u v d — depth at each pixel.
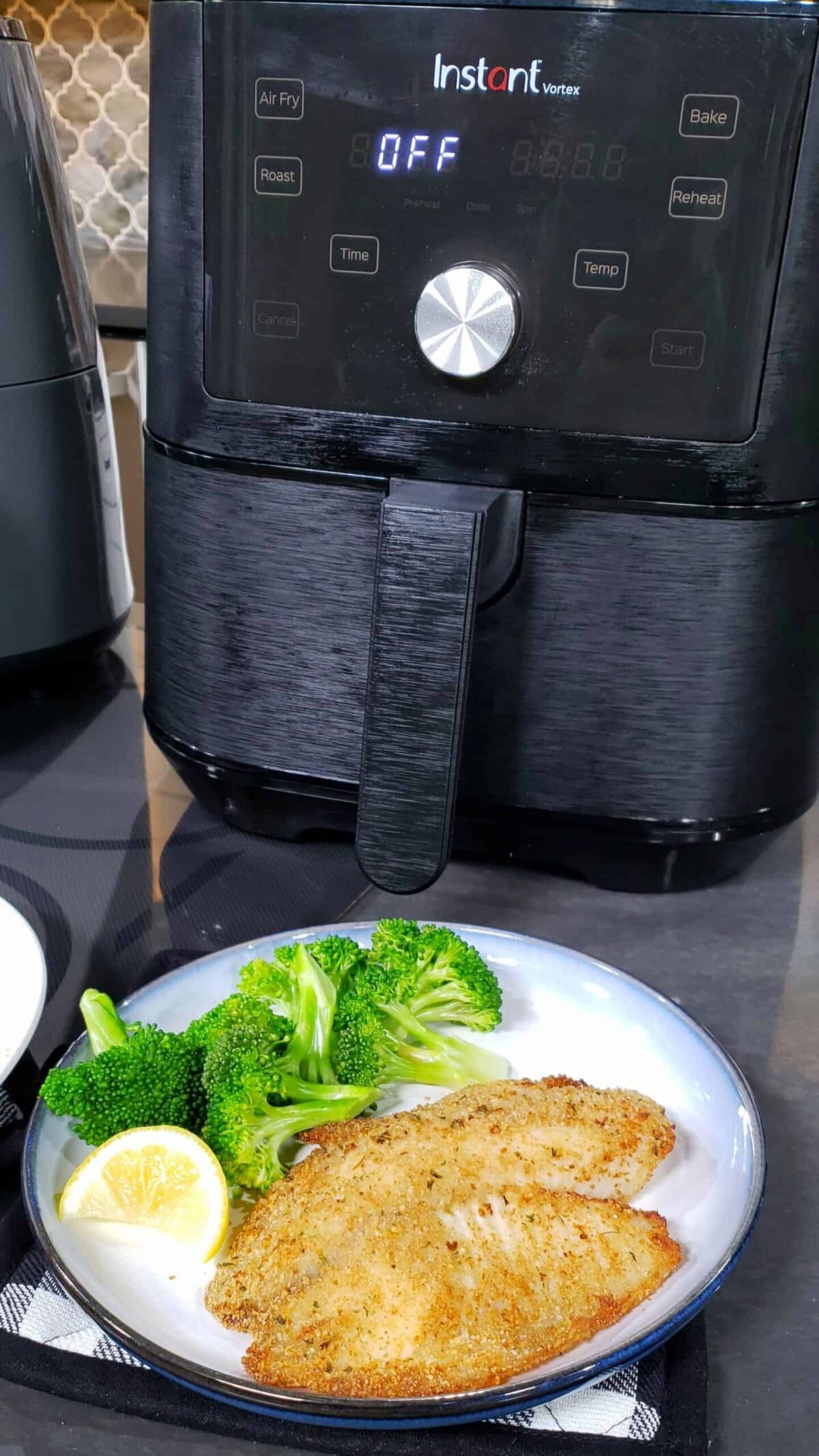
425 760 0.55
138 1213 0.43
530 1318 0.39
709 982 0.58
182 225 0.56
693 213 0.50
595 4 0.48
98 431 0.83
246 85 0.53
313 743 0.64
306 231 0.55
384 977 0.52
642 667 0.58
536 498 0.56
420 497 0.56
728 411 0.53
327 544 0.60
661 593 0.57
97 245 1.27
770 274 0.51
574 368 0.54
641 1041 0.52
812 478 0.54
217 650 0.64
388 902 0.64
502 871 0.67
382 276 0.54
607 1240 0.41
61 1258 0.40
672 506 0.55
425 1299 0.39
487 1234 0.41
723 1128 0.47
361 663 0.62
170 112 0.55
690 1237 0.43
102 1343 0.40
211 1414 0.37
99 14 1.15
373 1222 0.42
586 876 0.65
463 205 0.52
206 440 0.60
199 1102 0.47
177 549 0.63
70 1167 0.45
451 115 0.51
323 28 0.51
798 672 0.59
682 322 0.52
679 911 0.64
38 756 0.78
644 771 0.61
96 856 0.67
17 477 0.78
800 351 0.52
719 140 0.49
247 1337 0.39
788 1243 0.45
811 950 0.61
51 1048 0.53
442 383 0.55
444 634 0.54
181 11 0.53
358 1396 0.36
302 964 0.52
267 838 0.69
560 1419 0.38
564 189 0.51
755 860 0.69
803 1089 0.52
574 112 0.50
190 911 0.62
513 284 0.53
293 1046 0.51
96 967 0.58
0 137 0.71
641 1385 0.39
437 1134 0.46
